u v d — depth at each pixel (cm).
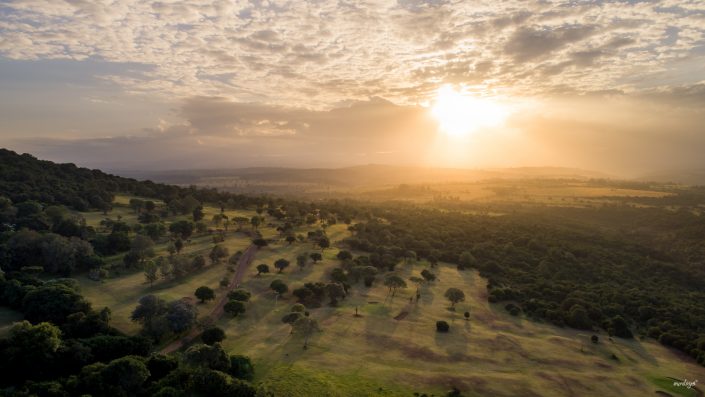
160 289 9862
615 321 10194
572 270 14575
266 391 5809
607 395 6706
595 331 10100
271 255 13412
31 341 5859
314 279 11681
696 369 8262
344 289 11000
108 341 6550
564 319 10394
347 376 6600
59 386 5275
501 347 8356
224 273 11431
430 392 6312
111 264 10981
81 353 6094
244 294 9575
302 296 10138
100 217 15162
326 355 7350
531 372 7306
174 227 14112
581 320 10244
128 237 12400
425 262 14975
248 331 8244
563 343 8894
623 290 13062
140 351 6650
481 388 6531
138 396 5534
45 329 6056
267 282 11075
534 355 8094
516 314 10681
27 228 11138
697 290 14425
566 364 7812
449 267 14638
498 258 15362
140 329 7719
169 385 5722
